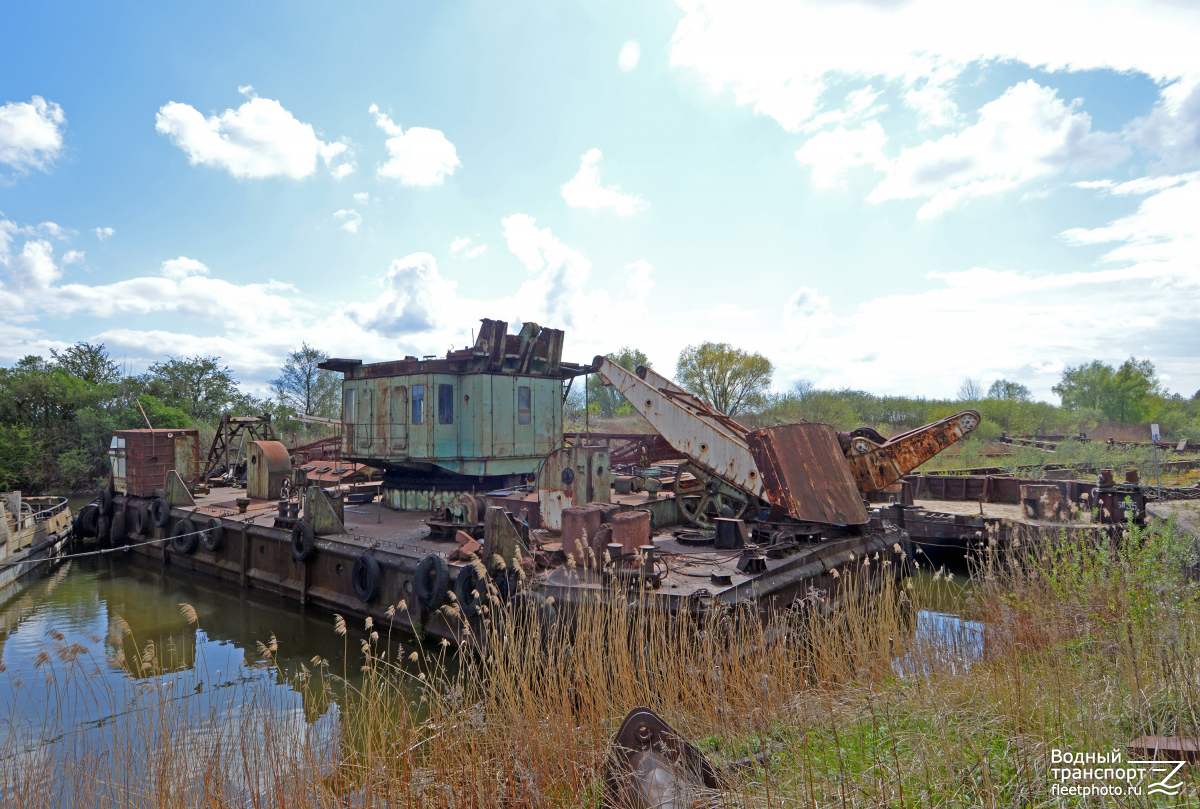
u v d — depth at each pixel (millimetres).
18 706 7805
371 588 10352
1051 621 6207
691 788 3580
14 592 14375
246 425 24984
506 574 7902
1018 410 44125
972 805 3256
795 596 8148
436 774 4805
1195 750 3342
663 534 10906
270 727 5789
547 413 15930
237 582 14078
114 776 5336
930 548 15914
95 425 35812
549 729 5062
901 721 4492
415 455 14500
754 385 51031
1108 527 10250
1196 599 5793
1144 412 50469
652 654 5941
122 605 13148
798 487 9828
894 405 50031
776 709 5238
